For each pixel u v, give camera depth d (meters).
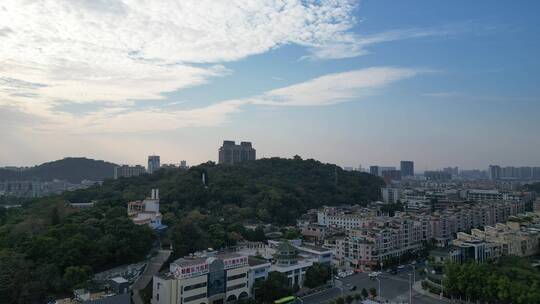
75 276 150.38
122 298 136.38
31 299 140.25
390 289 190.12
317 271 188.62
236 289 167.25
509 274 176.62
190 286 152.38
